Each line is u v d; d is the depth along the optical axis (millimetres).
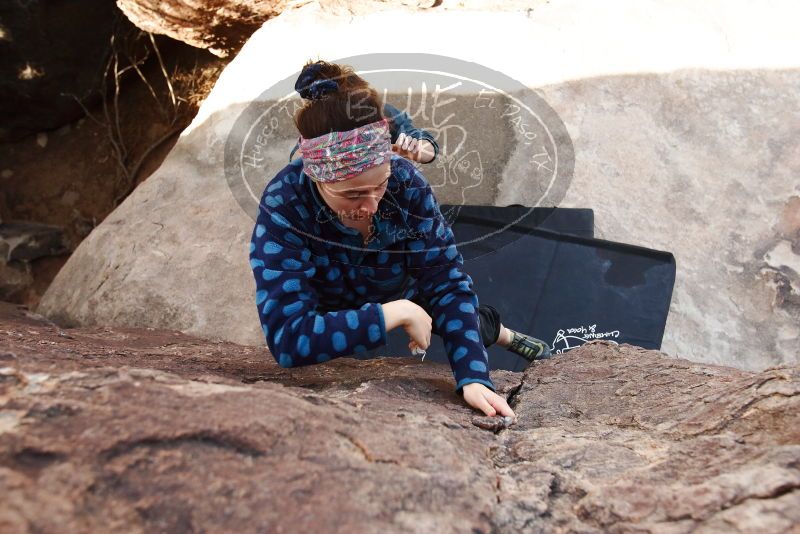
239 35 5539
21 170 6625
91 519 1152
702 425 1716
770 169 4148
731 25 4473
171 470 1281
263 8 5113
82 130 6707
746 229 4070
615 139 4172
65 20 6020
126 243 3996
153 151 6426
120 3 5344
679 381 2078
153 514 1198
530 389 2205
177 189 4203
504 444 1730
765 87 4293
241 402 1505
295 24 4445
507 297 3729
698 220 4082
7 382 1499
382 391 1982
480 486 1438
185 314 3715
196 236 3961
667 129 4227
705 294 3975
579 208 4004
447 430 1692
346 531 1225
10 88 6188
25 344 2182
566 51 4316
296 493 1285
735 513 1287
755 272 4004
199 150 4301
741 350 3900
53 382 1501
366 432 1531
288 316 1929
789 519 1251
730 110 4250
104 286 3881
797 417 1572
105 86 6496
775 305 3957
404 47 4242
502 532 1350
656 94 4262
